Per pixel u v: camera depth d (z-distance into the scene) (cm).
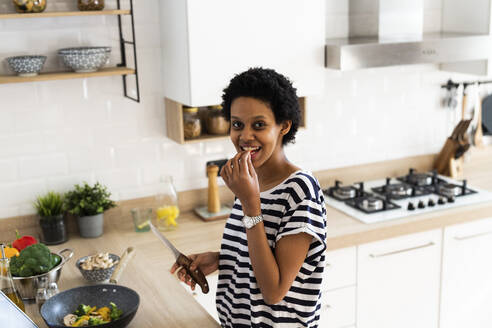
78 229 264
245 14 239
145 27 261
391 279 271
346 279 260
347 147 319
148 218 264
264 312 137
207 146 287
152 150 276
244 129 129
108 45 257
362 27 294
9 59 224
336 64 255
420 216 270
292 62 254
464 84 333
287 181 132
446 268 282
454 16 311
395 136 329
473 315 296
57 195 254
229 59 240
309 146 310
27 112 250
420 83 327
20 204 257
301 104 274
